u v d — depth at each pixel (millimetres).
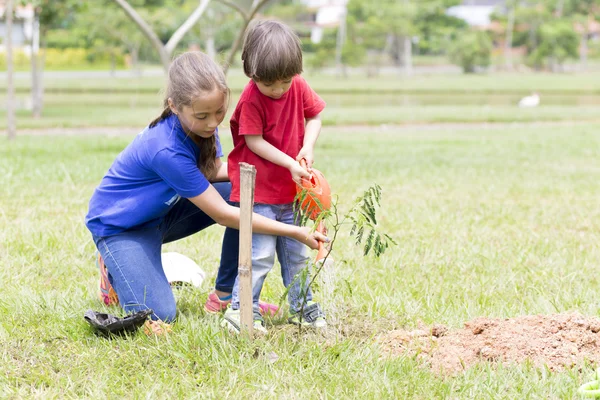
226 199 4188
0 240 5555
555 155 12062
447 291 4656
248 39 3484
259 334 3740
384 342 3672
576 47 59844
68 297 4336
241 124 3650
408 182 8984
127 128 17391
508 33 61219
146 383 3211
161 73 51312
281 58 3375
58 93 32188
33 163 9688
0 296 4293
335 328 3869
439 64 64688
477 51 55688
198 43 45000
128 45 44344
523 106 24469
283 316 4133
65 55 58219
